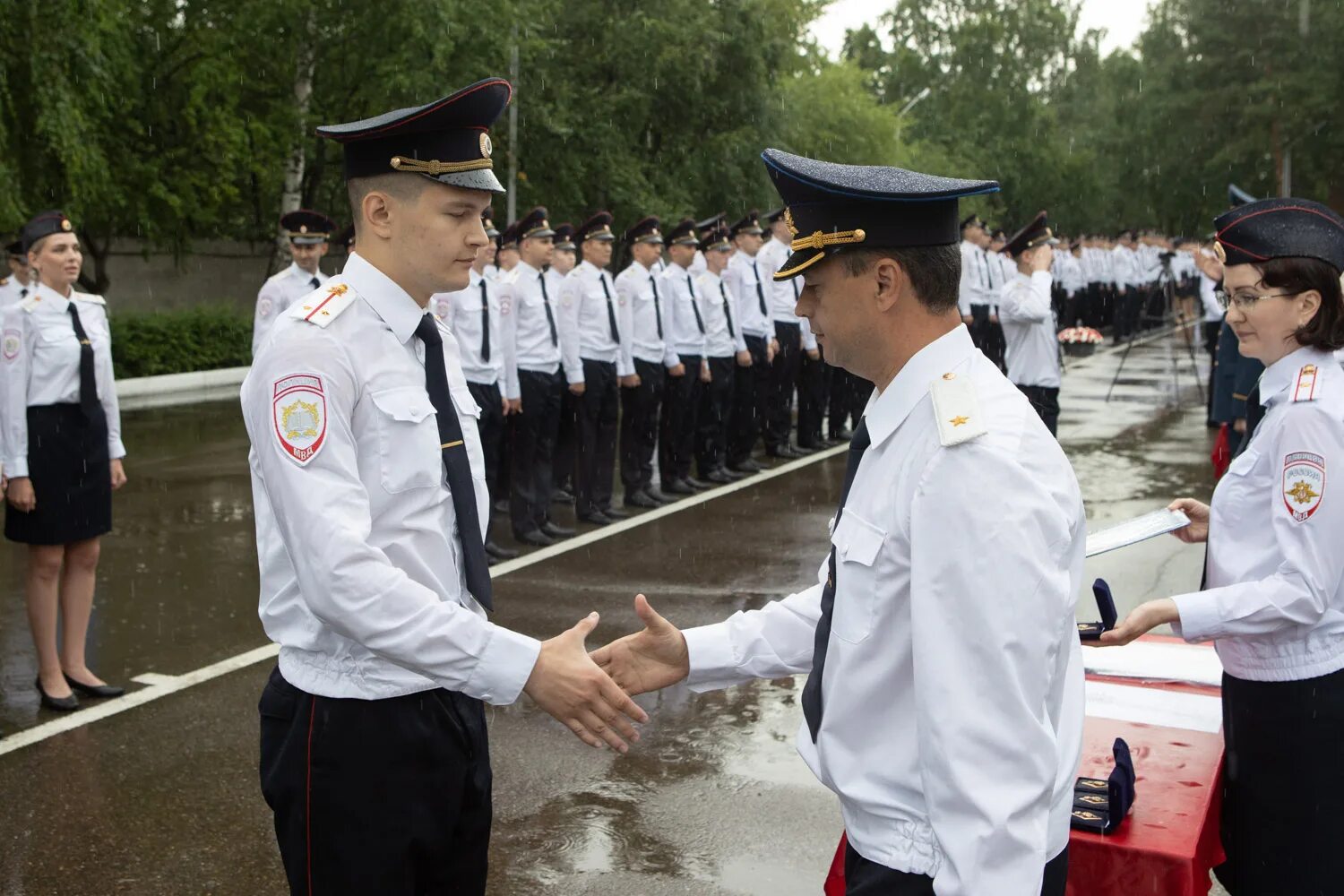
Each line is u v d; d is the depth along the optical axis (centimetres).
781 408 1173
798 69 2570
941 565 164
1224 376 823
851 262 182
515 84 1909
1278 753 248
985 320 1502
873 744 180
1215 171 4172
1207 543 265
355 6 1812
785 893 359
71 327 511
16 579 707
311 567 202
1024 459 169
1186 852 223
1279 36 3997
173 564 741
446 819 224
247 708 505
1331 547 235
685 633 230
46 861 377
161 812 411
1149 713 296
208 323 1825
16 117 1451
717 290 1023
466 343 784
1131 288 2534
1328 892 247
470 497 229
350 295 220
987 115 5019
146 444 1193
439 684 209
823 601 193
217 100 1830
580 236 941
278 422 206
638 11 2123
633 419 933
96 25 1473
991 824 157
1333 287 245
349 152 223
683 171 2247
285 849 227
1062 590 164
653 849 387
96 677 535
